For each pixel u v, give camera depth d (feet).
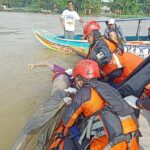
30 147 14.16
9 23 102.63
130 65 15.66
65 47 45.68
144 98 12.34
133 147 10.88
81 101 11.21
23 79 30.91
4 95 26.30
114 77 15.83
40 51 47.19
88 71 11.76
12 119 21.22
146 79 13.38
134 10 279.49
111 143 10.65
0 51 47.01
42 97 25.57
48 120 14.10
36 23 105.09
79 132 11.91
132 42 40.29
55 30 80.94
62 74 17.43
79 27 86.63
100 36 16.30
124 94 13.62
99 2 271.08
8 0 282.77
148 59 13.28
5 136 18.84
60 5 260.83
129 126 10.80
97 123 11.13
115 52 15.93
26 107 23.43
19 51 47.06
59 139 12.71
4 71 34.30
